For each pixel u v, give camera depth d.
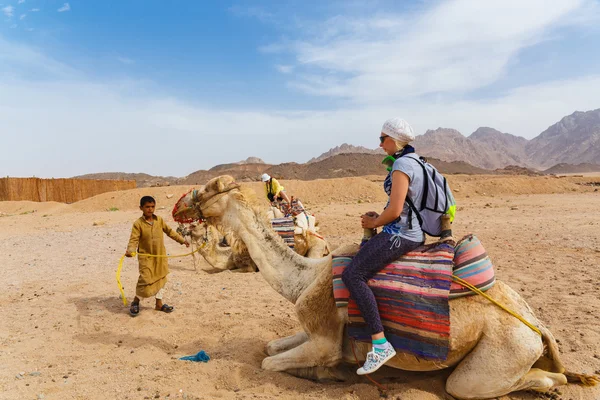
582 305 6.59
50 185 41.41
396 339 3.88
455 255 4.02
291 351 4.55
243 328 6.14
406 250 3.90
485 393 3.80
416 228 3.88
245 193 4.87
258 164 165.25
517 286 7.75
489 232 13.84
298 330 6.10
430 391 4.14
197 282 9.11
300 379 4.50
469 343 3.79
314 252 8.63
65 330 6.36
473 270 3.89
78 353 5.48
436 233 3.99
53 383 4.56
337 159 128.25
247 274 9.79
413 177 3.72
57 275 10.03
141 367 4.97
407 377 4.47
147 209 6.91
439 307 3.77
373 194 33.12
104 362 5.17
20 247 14.52
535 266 9.17
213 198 4.90
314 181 35.53
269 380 4.45
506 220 16.83
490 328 3.76
